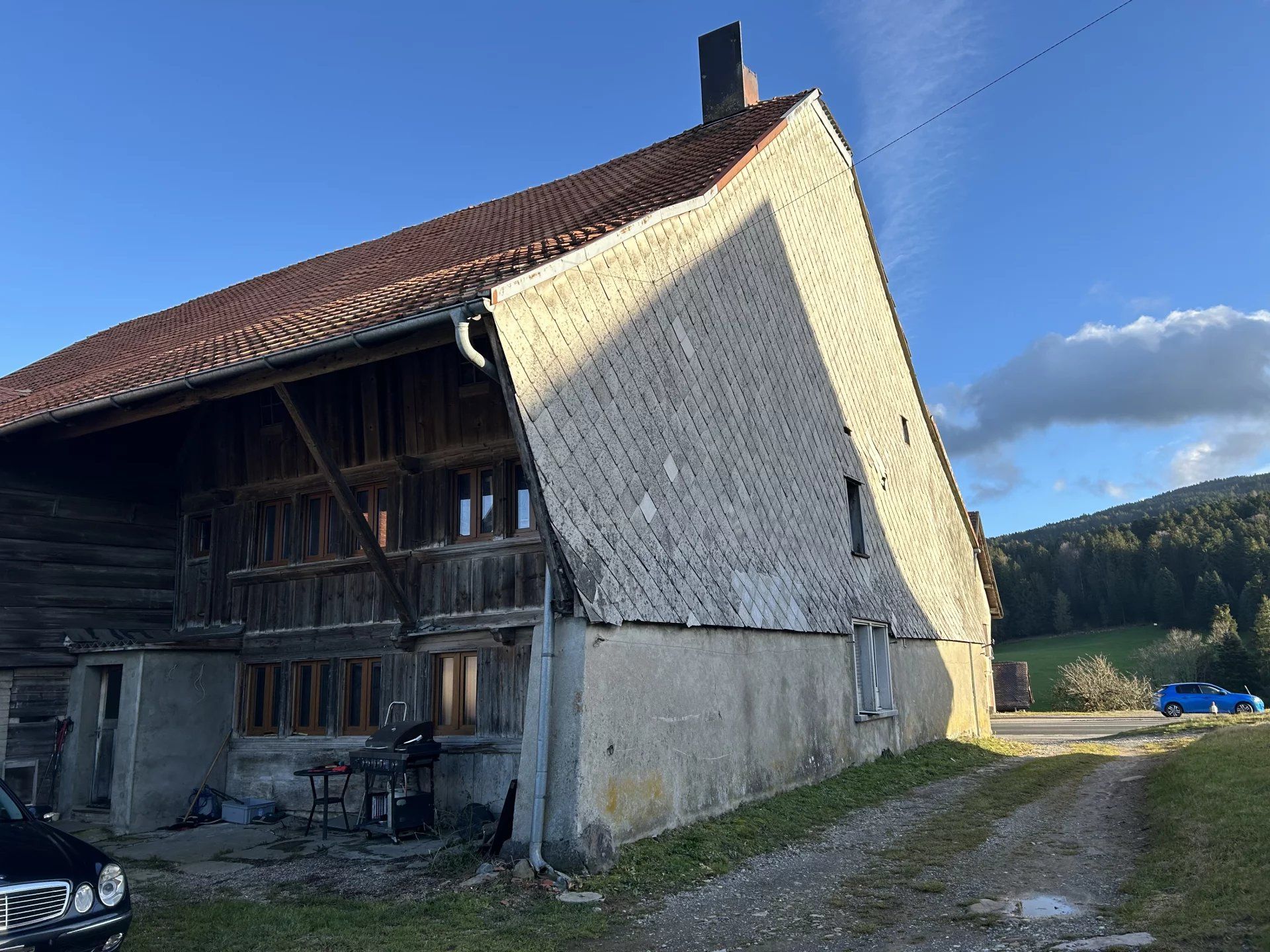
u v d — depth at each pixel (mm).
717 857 8242
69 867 5230
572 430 8531
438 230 15781
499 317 7902
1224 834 7285
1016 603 91125
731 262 12562
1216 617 66250
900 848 8688
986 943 5727
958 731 19500
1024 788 12445
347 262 16156
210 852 9109
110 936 5227
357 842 9172
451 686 10008
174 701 11070
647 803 8484
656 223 10656
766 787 10766
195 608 12688
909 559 18281
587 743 7793
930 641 18328
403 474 10672
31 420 10297
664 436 10055
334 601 11102
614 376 9375
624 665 8430
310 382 11539
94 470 12578
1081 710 47844
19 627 11602
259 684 11688
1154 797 10148
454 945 5977
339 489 9477
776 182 14516
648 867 7766
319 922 6496
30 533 11898
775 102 16547
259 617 11766
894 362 19906
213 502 12695
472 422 10203
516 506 9828
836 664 13414
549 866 7441
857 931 6141
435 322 7629
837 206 17453
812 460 14234
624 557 8766
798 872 7895
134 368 11000
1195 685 35969
